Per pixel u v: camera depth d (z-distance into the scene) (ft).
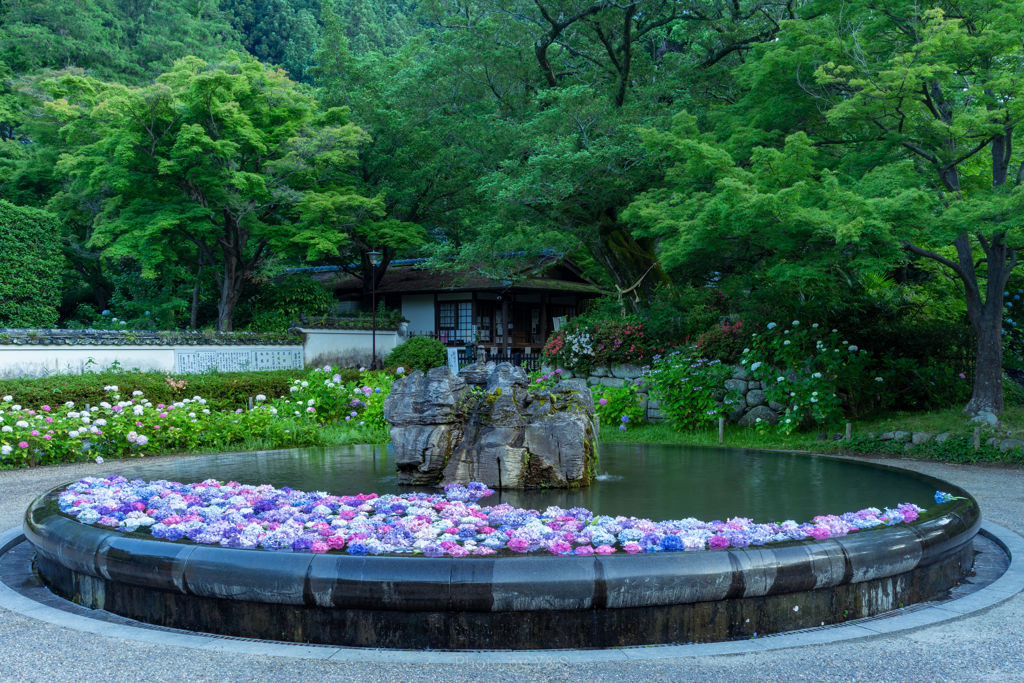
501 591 10.01
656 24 55.01
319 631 10.59
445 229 81.00
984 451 30.22
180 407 34.65
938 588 13.17
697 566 10.32
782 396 36.78
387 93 66.54
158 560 11.22
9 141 78.64
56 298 64.95
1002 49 28.66
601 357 47.52
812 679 9.30
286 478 18.60
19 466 28.99
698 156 35.22
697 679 9.26
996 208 26.68
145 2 123.13
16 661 10.09
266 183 62.44
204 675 9.46
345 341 69.00
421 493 16.15
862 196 28.37
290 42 152.35
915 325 40.47
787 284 39.04
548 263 59.36
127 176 56.54
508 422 17.10
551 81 57.62
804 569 10.80
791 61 34.76
